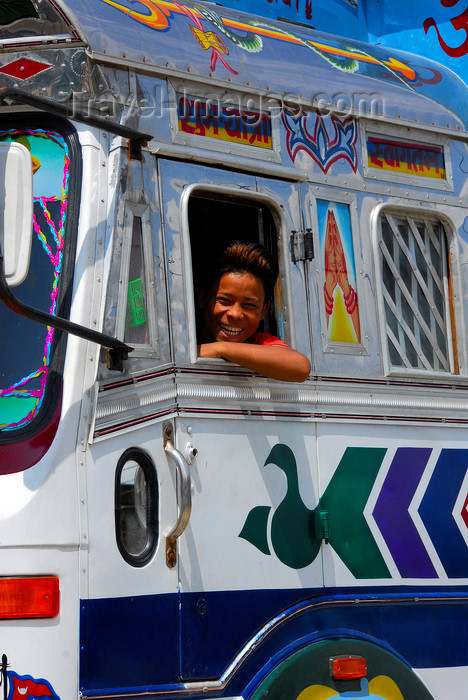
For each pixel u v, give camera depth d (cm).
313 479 766
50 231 680
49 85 688
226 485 716
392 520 809
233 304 763
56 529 627
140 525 672
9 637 618
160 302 701
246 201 773
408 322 865
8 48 696
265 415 746
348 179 833
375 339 825
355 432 798
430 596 816
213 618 696
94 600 638
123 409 666
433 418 850
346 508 782
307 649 727
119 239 678
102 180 682
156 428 685
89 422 646
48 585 622
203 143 740
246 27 833
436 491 842
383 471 810
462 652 827
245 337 770
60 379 649
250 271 763
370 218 841
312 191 805
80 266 665
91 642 634
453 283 902
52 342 659
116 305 670
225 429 723
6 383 662
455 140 924
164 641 669
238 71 773
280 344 758
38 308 669
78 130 686
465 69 1009
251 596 718
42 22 702
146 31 726
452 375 870
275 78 798
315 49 868
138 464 676
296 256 784
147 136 684
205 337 796
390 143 871
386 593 795
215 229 861
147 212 702
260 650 716
